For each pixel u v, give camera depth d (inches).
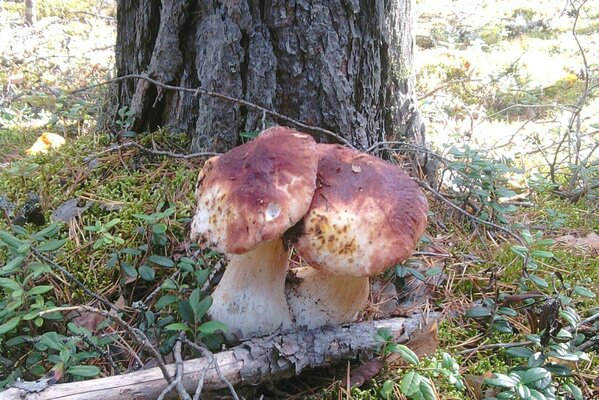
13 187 26.4
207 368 16.6
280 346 17.7
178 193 25.2
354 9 25.6
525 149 38.5
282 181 16.5
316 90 26.3
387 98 28.7
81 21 70.3
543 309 19.2
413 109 29.8
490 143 38.9
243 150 17.8
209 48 25.9
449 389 18.0
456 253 24.7
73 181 26.3
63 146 29.9
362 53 26.6
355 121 27.1
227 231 16.7
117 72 29.6
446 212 27.7
